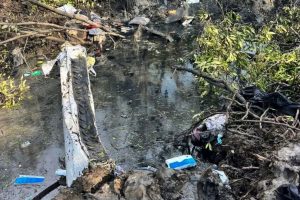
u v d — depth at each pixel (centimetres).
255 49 560
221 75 533
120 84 606
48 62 642
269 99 432
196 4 856
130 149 463
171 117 520
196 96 565
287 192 316
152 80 616
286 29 593
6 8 714
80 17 733
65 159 429
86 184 369
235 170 378
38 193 401
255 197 331
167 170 379
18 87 592
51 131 498
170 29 806
